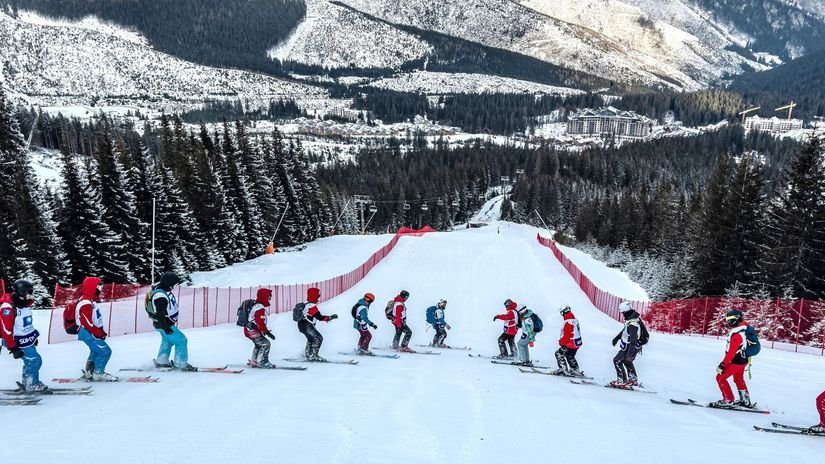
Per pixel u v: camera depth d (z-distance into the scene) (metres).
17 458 4.99
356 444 5.83
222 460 5.07
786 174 39.81
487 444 6.18
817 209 36.19
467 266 50.75
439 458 5.52
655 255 81.75
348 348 17.42
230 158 53.75
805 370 15.36
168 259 40.41
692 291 46.44
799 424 8.74
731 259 43.31
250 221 54.84
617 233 101.19
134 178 40.31
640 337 11.30
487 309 32.62
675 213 79.81
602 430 7.29
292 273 48.69
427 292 38.72
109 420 6.56
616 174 170.00
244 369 11.30
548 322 28.52
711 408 9.70
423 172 169.12
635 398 10.33
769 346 21.67
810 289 36.84
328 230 83.00
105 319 21.09
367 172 170.00
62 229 34.06
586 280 40.34
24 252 31.05
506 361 15.51
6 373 10.71
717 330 26.08
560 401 9.39
